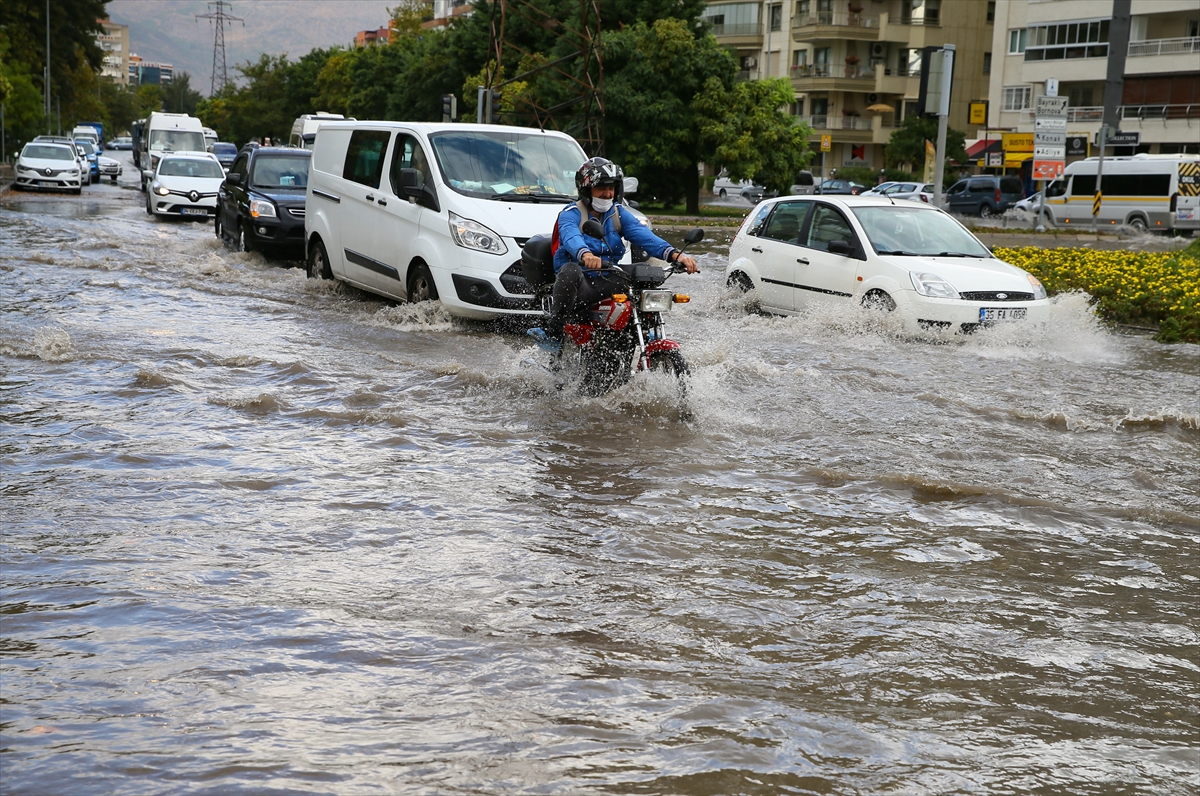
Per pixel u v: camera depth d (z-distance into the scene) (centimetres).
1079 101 6588
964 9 8075
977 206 5159
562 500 550
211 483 558
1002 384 938
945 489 591
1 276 1386
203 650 356
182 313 1170
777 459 648
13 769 277
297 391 792
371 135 1353
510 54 5522
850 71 8188
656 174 4897
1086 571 475
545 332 803
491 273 1132
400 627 381
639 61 4709
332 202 1413
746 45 8900
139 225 2470
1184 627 412
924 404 829
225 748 291
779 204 1405
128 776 275
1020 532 529
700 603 416
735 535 504
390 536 484
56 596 400
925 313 1170
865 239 1253
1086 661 377
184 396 760
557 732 306
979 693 347
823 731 313
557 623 391
